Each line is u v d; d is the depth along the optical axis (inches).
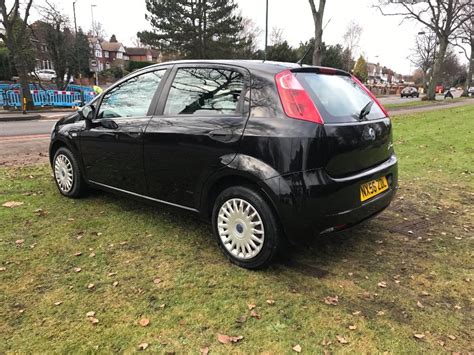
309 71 135.6
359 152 128.1
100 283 122.0
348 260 140.6
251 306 111.4
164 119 148.1
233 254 134.5
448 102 1280.8
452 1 1302.9
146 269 131.0
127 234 157.4
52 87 1244.5
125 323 103.9
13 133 484.4
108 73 2314.2
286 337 99.6
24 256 137.6
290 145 117.2
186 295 116.5
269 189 119.6
